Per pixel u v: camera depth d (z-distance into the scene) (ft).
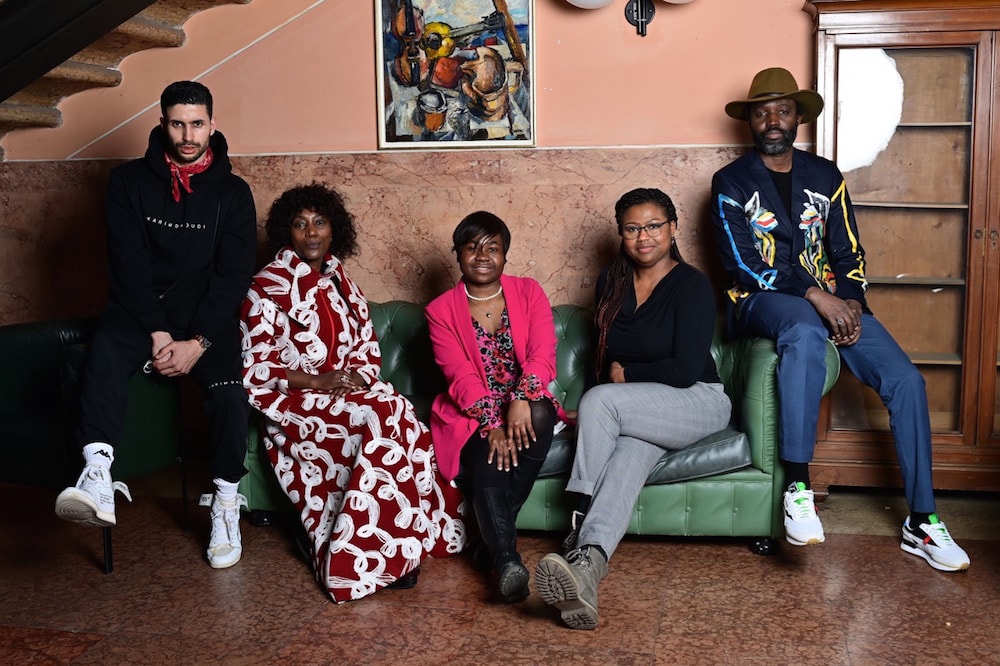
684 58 12.14
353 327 10.66
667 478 9.64
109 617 8.49
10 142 13.78
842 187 11.01
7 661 7.64
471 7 12.40
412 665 7.51
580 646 7.80
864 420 11.55
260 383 9.84
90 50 12.65
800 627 8.08
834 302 10.12
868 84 11.23
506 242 9.97
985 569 9.37
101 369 9.16
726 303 11.23
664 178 12.32
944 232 11.42
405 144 12.75
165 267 10.12
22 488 12.61
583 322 11.67
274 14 12.89
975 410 11.29
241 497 9.99
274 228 10.43
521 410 9.23
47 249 13.89
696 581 9.16
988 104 10.90
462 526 9.94
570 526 9.95
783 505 9.50
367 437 9.32
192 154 9.88
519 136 12.49
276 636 8.07
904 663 7.39
